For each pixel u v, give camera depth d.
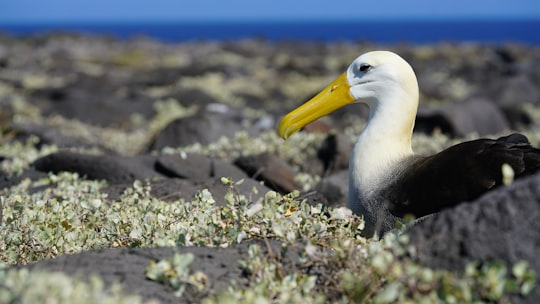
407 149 6.48
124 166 9.76
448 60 58.94
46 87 34.91
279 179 9.62
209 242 5.20
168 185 8.55
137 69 52.91
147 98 27.12
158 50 75.88
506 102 27.27
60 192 7.92
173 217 5.94
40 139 14.62
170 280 4.32
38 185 9.21
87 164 9.98
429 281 4.08
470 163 5.60
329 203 9.14
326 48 76.88
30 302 3.65
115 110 24.23
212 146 11.72
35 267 4.60
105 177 9.76
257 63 57.59
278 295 4.36
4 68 48.25
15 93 32.50
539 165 5.36
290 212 5.51
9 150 12.51
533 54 62.62
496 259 4.17
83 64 54.22
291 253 4.78
